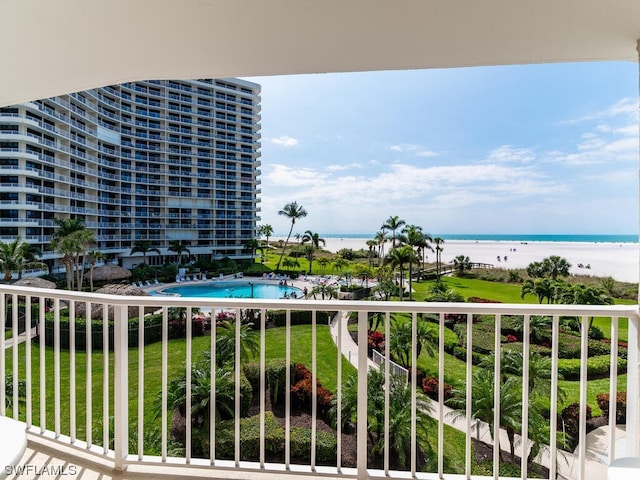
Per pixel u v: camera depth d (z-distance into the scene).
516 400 5.08
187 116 50.47
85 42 2.00
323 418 6.05
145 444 5.08
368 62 2.28
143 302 1.90
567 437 5.84
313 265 52.94
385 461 1.81
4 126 30.80
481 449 5.48
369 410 5.23
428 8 1.71
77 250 30.31
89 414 2.00
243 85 55.09
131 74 2.42
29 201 31.73
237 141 54.22
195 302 1.86
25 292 2.13
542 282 20.34
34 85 2.56
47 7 1.68
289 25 1.87
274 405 6.51
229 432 4.90
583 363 1.71
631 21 1.74
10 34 1.90
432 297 27.62
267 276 45.75
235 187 53.81
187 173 49.44
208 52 2.14
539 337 9.61
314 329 1.82
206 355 6.02
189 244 49.22
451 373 9.16
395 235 42.12
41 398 2.14
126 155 44.69
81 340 10.43
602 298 16.97
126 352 1.94
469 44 2.04
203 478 1.83
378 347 10.13
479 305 1.74
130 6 1.68
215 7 1.70
